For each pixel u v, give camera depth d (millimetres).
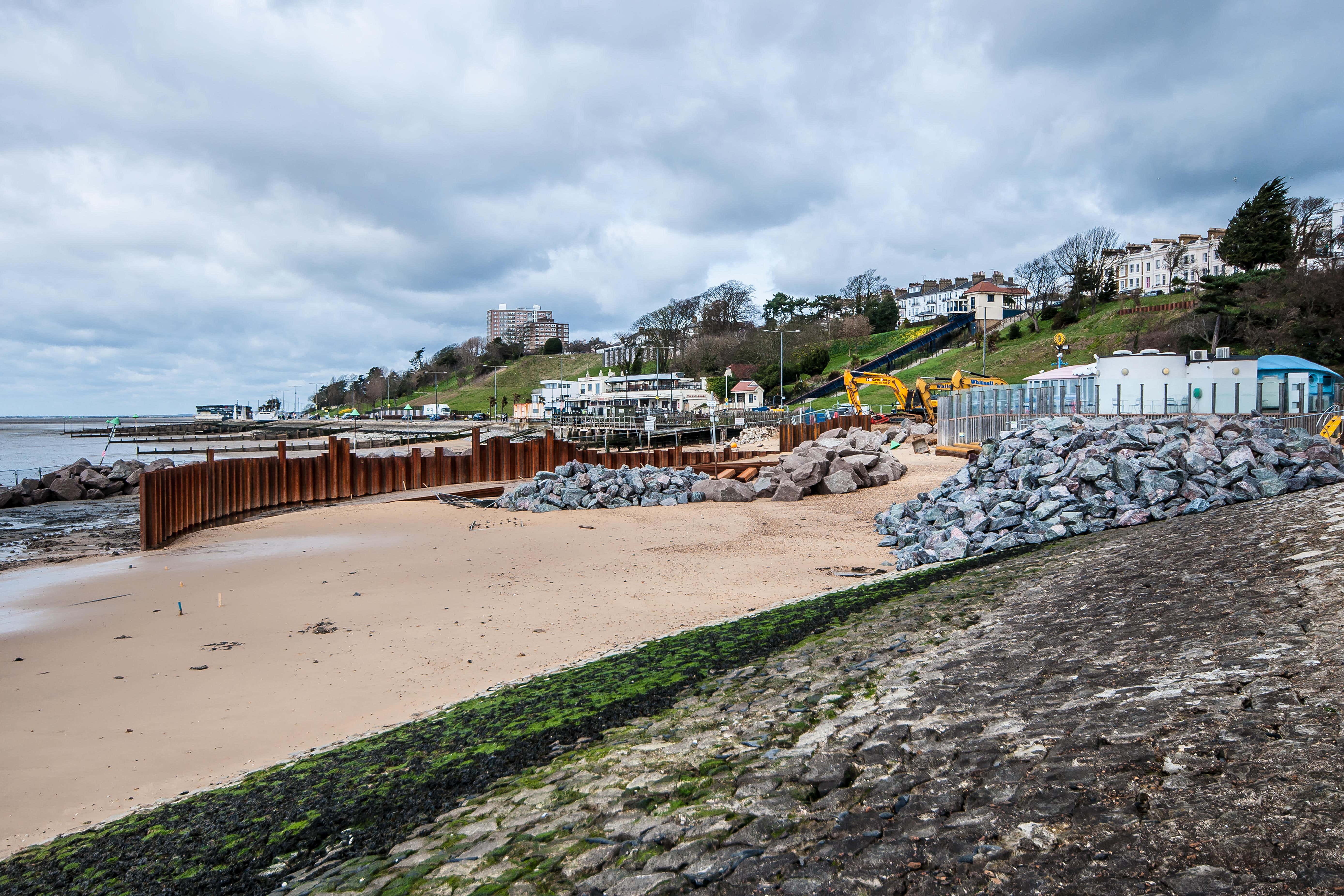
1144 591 10148
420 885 5836
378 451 95688
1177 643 7453
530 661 13922
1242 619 7613
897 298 171875
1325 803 3977
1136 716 5824
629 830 5996
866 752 6562
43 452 108812
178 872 7027
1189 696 5945
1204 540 12570
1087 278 113062
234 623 17062
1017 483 21750
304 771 9102
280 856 7090
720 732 8102
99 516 42000
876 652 10156
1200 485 18203
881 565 21031
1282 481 17328
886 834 4992
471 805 7473
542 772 7992
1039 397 36562
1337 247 92188
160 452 102062
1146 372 32406
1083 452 20625
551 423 106312
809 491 34906
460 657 14336
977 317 125688
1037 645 8773
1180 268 112375
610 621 16484
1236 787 4402
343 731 11117
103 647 15453
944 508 22609
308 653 14844
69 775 10039
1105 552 14266
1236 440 19750
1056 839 4402
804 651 11023
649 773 7219
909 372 110812
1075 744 5617
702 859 5246
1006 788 5195
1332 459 18422
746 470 41500
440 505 35906
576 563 22859
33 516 42125
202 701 12539
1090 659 7734
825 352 122750
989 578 14375
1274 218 87375
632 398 113938
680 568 21844
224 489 36156
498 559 23656
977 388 41031
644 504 34438
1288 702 5344
